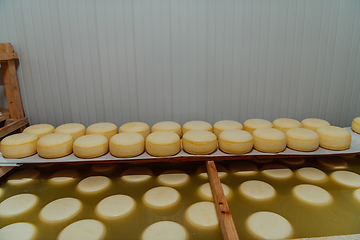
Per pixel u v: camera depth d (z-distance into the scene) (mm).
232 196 1119
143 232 920
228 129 1455
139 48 1641
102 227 942
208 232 923
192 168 1370
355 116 1850
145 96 1729
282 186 1197
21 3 1550
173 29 1622
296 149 1315
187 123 1564
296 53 1719
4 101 1741
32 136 1301
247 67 1723
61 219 979
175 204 1071
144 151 1323
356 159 1482
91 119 1755
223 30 1646
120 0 1560
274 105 1809
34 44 1614
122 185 1209
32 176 1283
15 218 987
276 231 913
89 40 1611
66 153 1269
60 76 1670
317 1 1634
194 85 1729
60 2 1550
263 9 1627
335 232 911
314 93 1808
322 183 1220
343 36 1711
